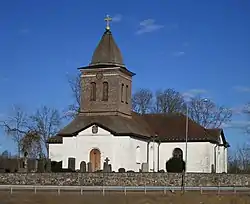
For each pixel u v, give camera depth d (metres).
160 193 50.59
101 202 44.78
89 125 68.06
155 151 75.38
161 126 77.94
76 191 51.31
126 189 52.09
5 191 51.16
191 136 74.56
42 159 72.38
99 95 72.44
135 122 75.31
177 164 70.19
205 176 59.28
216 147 78.44
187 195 49.69
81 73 73.56
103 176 58.56
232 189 54.84
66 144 69.00
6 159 86.19
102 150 67.25
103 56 73.38
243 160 103.06
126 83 74.81
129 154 66.69
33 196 47.59
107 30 75.00
